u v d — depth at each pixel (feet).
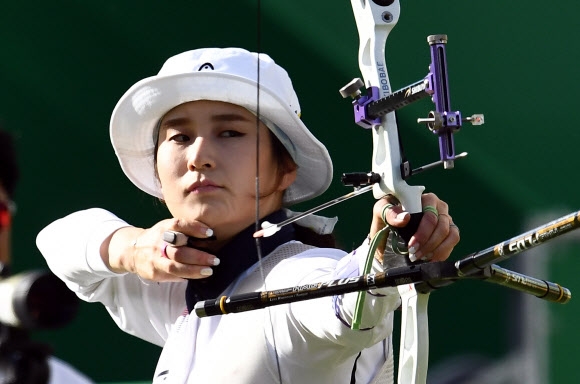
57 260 37.93
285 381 31.12
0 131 26.14
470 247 59.77
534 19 60.08
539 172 59.77
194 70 34.55
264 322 31.27
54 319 20.84
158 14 61.57
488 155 60.08
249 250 33.83
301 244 34.37
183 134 34.35
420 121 26.91
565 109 59.77
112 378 59.41
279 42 60.85
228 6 61.31
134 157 37.78
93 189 61.21
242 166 33.68
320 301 29.14
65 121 61.62
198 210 33.45
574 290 55.62
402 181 28.04
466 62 60.29
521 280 24.71
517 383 55.93
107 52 61.82
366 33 30.22
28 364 21.45
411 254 26.68
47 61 62.03
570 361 55.52
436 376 55.57
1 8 62.28
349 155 59.72
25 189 61.11
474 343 57.11
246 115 34.12
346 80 60.23
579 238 55.21
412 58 59.72
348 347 29.37
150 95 34.73
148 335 38.45
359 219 59.21
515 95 60.13
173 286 37.17
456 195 59.98
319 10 60.59
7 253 24.31
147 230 35.14
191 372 32.89
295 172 35.68
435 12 60.13
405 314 28.14
